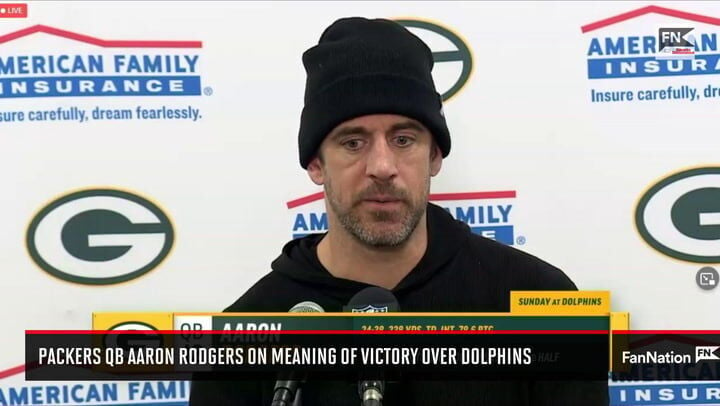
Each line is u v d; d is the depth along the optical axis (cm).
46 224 242
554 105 242
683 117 242
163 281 244
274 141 243
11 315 242
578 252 243
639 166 242
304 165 196
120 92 241
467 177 243
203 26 241
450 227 211
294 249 218
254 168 244
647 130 242
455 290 202
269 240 244
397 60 183
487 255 208
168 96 242
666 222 243
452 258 205
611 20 242
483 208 244
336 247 200
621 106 242
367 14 242
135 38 241
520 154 243
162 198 243
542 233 243
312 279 204
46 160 241
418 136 183
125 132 242
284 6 241
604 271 243
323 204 244
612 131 242
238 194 244
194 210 244
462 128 243
